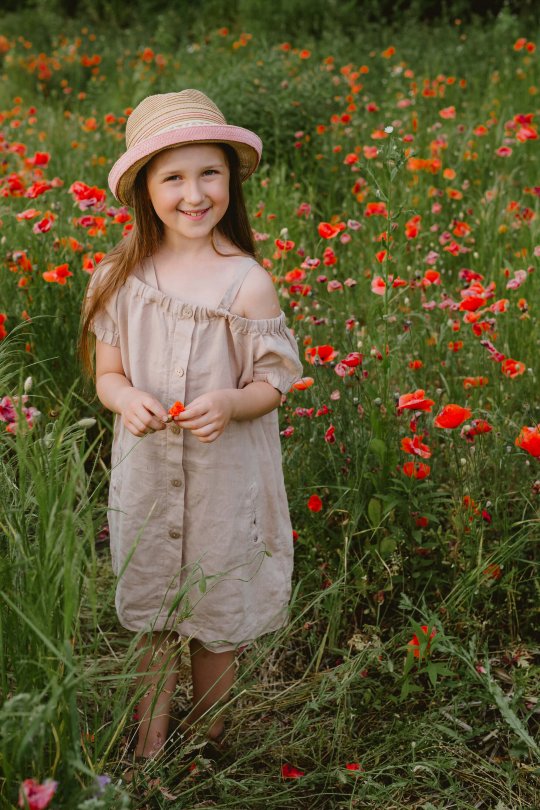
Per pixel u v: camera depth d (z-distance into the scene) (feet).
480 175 15.44
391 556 7.17
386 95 21.53
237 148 5.57
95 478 8.71
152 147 5.17
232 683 6.29
